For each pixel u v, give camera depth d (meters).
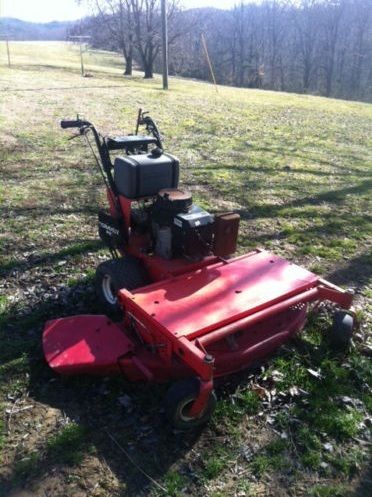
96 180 9.49
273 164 11.70
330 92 62.97
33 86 21.14
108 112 16.28
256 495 3.14
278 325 4.50
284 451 3.47
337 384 4.13
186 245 4.49
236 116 17.95
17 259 6.20
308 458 3.40
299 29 62.28
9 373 4.12
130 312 4.13
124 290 4.18
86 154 11.27
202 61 55.50
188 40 50.34
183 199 4.51
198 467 3.32
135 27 33.56
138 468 3.30
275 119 18.20
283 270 4.62
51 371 4.17
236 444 3.52
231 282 4.33
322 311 5.15
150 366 3.88
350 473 3.33
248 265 4.68
